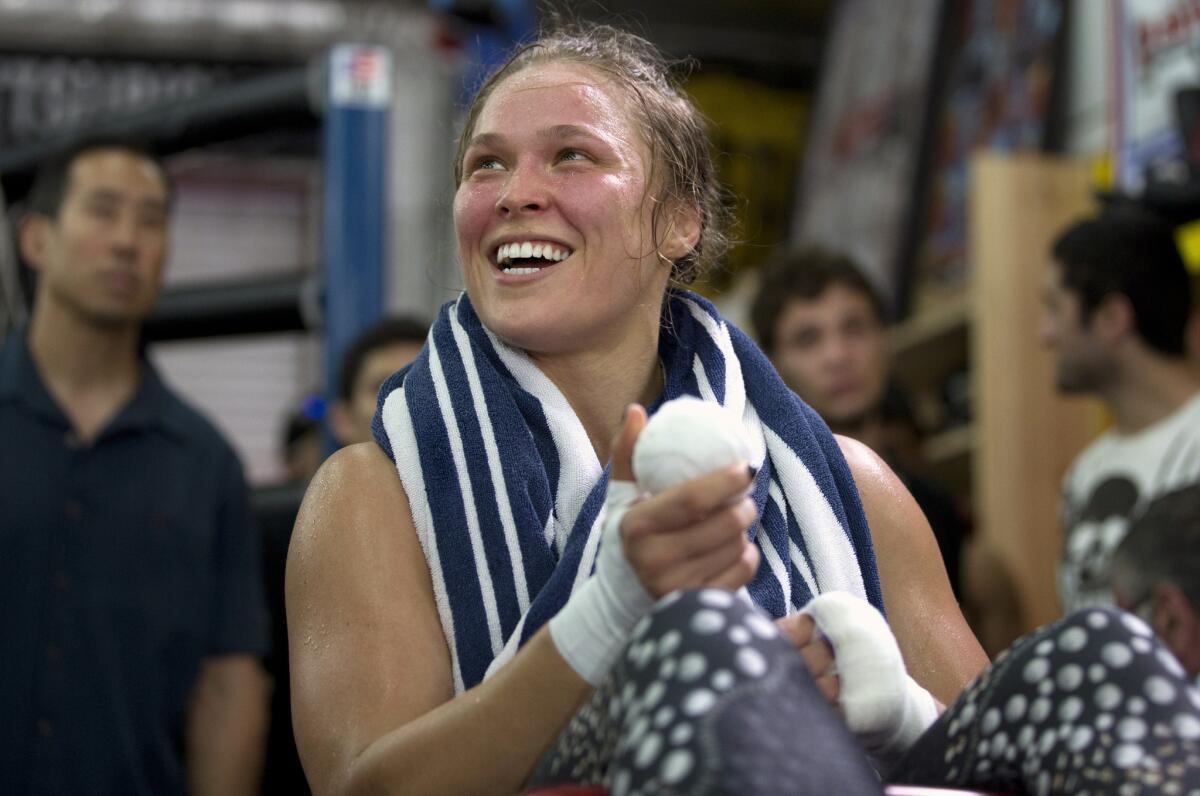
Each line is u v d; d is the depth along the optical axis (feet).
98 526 8.96
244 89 12.26
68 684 8.67
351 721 4.50
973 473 16.49
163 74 20.77
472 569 4.78
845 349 11.03
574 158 5.12
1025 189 14.73
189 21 19.88
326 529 4.89
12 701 8.58
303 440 14.80
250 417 22.94
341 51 12.02
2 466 8.89
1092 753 3.59
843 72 22.81
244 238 23.68
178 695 9.00
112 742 8.69
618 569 4.02
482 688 4.25
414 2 20.86
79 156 9.61
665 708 3.40
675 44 24.72
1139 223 10.84
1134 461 10.65
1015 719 3.83
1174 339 10.69
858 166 21.30
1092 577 10.72
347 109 11.89
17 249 12.31
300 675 4.69
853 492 5.21
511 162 5.16
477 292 5.12
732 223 5.99
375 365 10.62
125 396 9.50
